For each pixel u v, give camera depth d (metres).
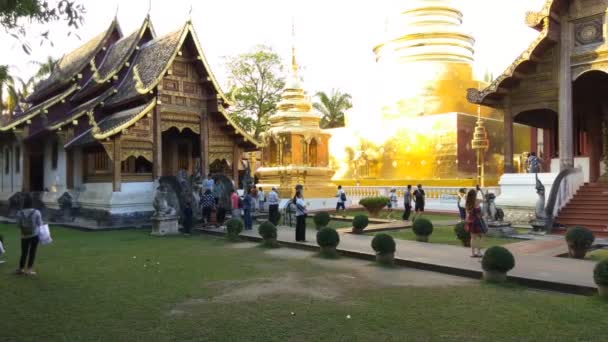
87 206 23.12
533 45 20.14
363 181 36.34
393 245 12.31
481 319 7.64
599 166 22.77
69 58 32.31
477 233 12.53
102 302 8.80
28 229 11.16
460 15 43.53
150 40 27.47
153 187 22.70
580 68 19.53
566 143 19.89
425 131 35.03
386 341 6.72
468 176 33.88
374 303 8.64
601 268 8.74
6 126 25.31
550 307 8.27
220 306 8.52
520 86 21.45
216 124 25.17
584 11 19.38
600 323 7.38
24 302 8.81
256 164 45.28
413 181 33.69
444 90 38.34
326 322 7.57
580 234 12.69
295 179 30.58
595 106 22.92
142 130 22.45
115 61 27.00
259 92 45.47
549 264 11.52
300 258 13.43
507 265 10.09
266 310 8.25
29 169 27.05
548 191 19.88
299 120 31.91
